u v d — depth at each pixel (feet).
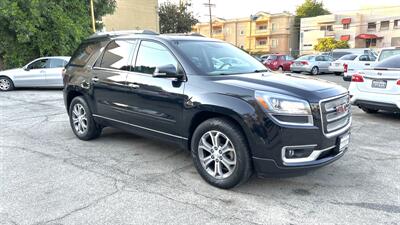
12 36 57.47
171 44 15.97
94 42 20.38
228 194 13.44
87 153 18.28
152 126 16.29
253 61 17.83
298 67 84.23
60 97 39.42
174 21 152.56
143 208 12.32
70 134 22.12
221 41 18.72
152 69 16.30
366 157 17.71
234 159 13.32
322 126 12.84
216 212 12.06
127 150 18.79
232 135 13.15
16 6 53.98
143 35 17.47
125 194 13.41
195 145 14.47
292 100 12.51
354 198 13.16
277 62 97.04
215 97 13.55
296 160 12.70
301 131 12.44
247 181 14.62
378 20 190.39
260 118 12.50
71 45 62.28
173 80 15.11
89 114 19.88
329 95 13.34
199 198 13.10
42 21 57.16
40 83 45.70
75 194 13.38
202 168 14.42
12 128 23.77
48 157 17.60
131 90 16.80
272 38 227.81
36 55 60.70
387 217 11.75
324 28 205.26
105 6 75.82
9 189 13.76
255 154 12.81
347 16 198.49
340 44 187.11
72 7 66.18
